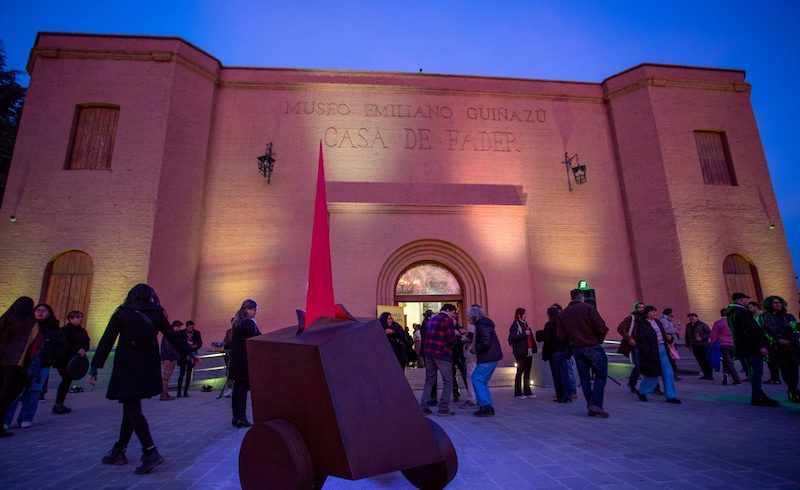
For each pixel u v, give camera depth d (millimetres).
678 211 13133
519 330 7898
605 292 13266
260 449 1953
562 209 13805
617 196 14148
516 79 14906
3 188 14188
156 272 11055
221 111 13453
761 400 5910
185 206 12047
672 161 13602
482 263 12281
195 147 12562
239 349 5227
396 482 3090
